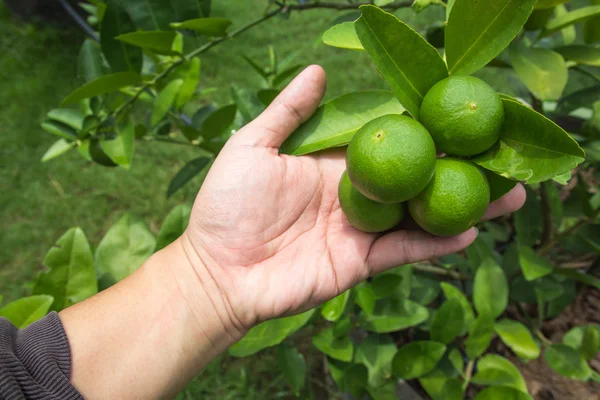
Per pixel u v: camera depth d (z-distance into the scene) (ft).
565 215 1.31
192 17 1.19
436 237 0.98
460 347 1.32
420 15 2.90
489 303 1.15
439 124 0.76
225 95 2.73
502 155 0.78
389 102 0.92
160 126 1.39
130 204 2.32
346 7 1.15
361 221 0.86
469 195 0.77
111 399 0.84
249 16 3.29
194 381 1.69
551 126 0.72
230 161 0.97
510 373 1.12
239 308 0.96
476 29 0.78
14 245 2.16
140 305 0.92
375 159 0.74
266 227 0.98
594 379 1.20
